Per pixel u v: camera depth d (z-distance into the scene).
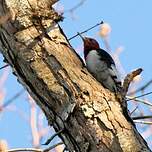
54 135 6.60
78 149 6.36
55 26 7.48
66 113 6.51
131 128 6.39
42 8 7.48
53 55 7.00
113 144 6.16
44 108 6.86
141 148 6.20
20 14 7.23
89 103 6.53
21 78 7.11
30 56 6.97
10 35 7.15
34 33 7.18
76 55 7.36
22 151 8.20
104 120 6.36
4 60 7.57
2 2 7.18
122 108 6.68
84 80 6.84
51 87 6.73
